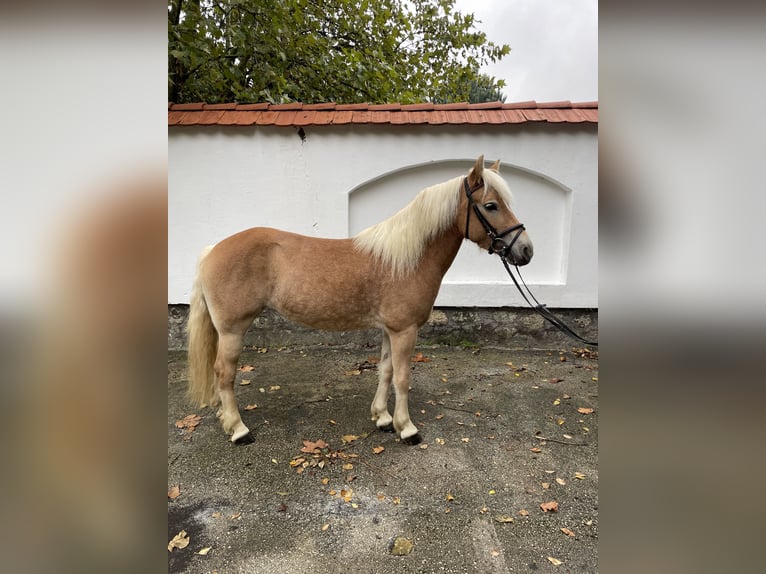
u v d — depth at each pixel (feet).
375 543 5.17
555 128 11.12
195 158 11.34
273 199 11.57
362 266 6.98
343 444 7.43
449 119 11.05
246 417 8.39
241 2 11.96
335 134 11.26
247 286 6.98
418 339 12.51
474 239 6.97
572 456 7.09
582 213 11.53
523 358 11.68
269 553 5.01
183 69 13.12
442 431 7.89
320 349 12.21
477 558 4.94
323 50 14.53
